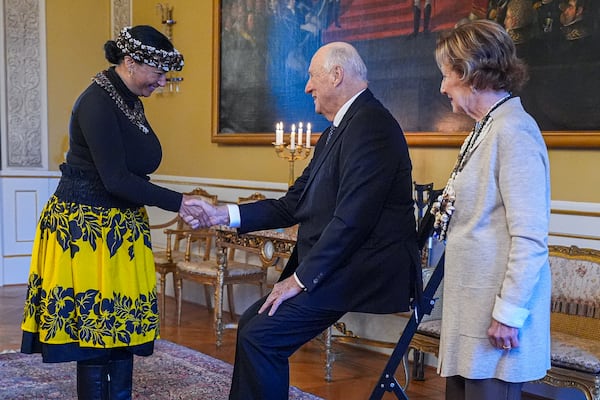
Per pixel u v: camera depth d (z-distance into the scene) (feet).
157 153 7.91
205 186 17.11
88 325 7.41
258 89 15.48
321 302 6.48
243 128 15.94
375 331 13.17
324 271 6.38
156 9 18.54
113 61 7.57
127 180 7.29
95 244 7.45
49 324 7.36
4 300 17.22
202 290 17.24
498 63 5.46
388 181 6.41
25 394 10.03
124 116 7.48
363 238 6.47
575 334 9.59
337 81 6.79
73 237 7.38
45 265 7.47
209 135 17.10
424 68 12.19
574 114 10.23
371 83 13.16
